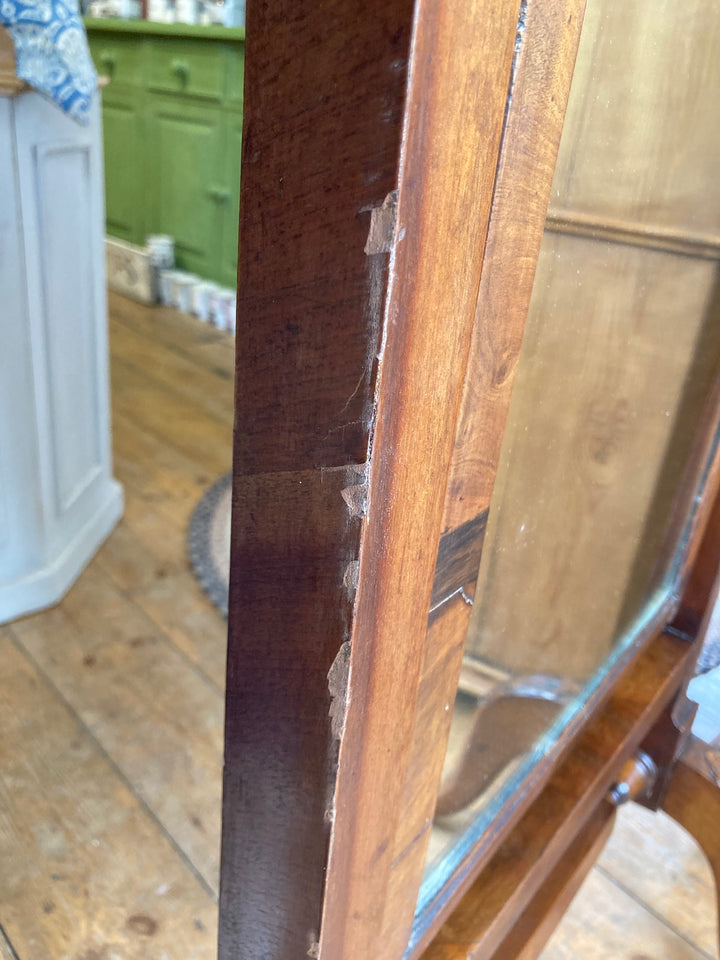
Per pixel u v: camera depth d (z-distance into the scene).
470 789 0.58
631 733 0.81
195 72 2.85
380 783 0.39
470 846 0.61
